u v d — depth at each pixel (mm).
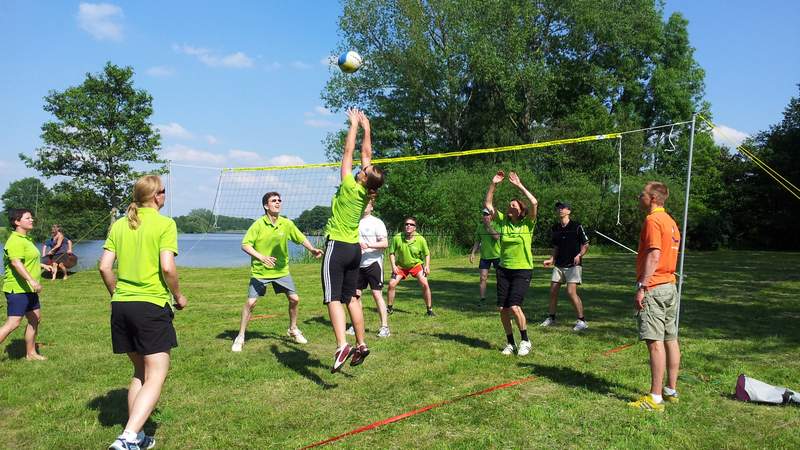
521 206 5605
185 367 5203
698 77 37781
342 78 33250
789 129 33875
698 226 30438
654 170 31844
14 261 5293
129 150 20812
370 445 3418
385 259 18250
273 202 6004
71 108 19812
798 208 31328
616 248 26969
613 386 4652
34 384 4719
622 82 35656
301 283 12953
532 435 3582
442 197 25266
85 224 21172
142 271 3217
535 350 5910
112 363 5426
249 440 3510
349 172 4664
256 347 6082
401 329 7109
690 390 4559
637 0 33125
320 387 4605
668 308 4129
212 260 22922
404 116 34156
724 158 35312
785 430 3688
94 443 3490
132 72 20641
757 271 16406
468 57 31109
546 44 34344
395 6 31531
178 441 3502
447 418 3879
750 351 5953
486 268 9609
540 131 32531
